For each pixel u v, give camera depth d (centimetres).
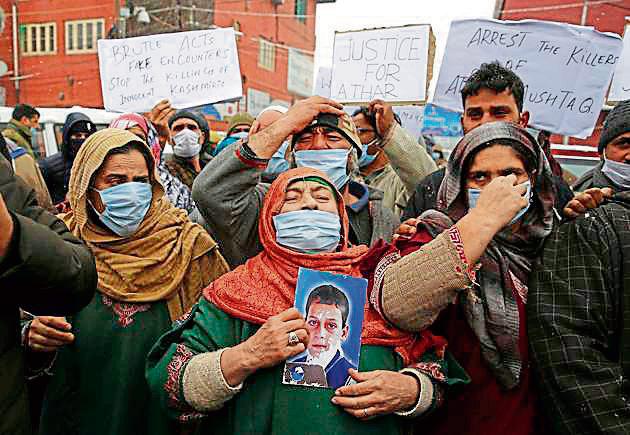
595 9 1005
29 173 402
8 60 1769
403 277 176
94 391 217
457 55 351
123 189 219
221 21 1930
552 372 176
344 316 176
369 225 252
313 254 188
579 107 337
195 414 173
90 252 164
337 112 233
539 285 188
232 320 185
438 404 178
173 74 389
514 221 191
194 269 240
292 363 171
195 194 226
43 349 199
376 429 171
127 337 220
